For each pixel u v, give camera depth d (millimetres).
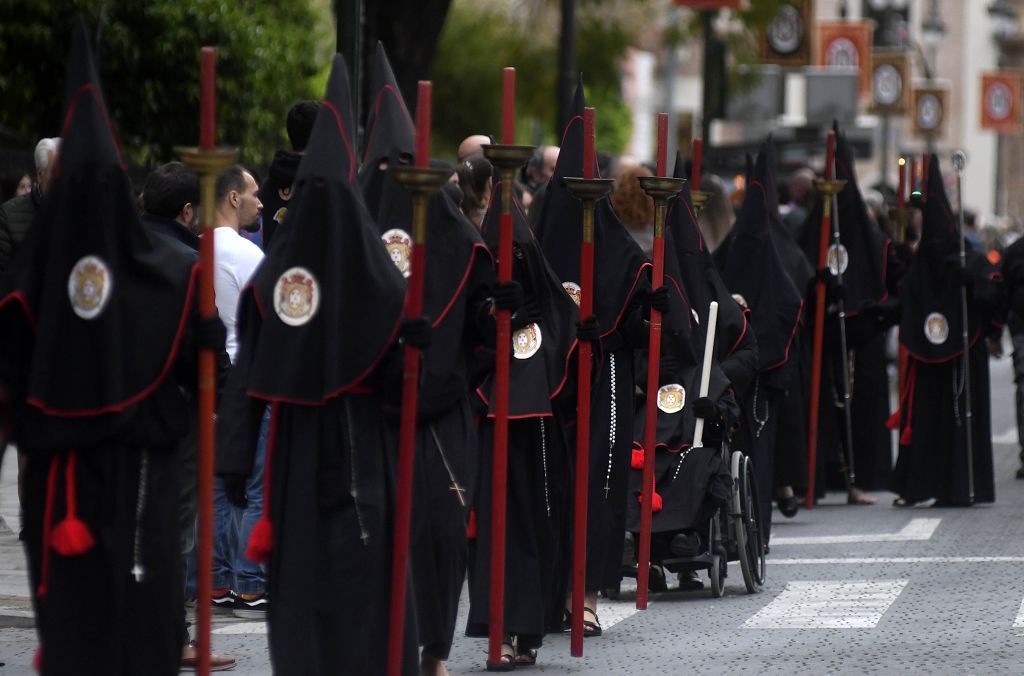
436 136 109562
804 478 45250
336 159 21641
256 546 21656
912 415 48875
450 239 24750
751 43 96875
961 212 48469
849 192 48312
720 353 34812
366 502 21719
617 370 29719
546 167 46406
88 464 20672
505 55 103625
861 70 116000
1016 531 43625
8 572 35625
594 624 30297
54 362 20359
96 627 20812
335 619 21641
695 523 33062
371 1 55031
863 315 48688
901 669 27109
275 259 21719
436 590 23984
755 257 40562
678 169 34000
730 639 29922
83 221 20344
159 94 61188
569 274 29344
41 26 58844
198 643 20688
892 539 42312
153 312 20609
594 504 29672
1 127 61125
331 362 21375
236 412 21750
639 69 175625
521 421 27562
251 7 66062
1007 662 27516
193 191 28391
